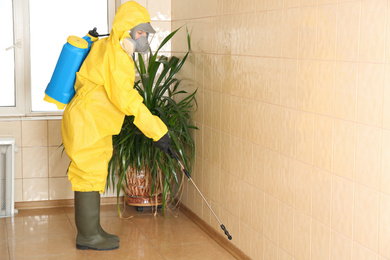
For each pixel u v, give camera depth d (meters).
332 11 2.51
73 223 4.37
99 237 3.79
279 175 3.04
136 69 4.72
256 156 3.32
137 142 4.29
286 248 2.99
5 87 4.74
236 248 3.64
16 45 4.69
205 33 4.07
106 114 3.55
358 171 2.37
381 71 2.21
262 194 3.25
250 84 3.36
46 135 4.70
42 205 4.77
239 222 3.59
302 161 2.81
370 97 2.28
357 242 2.39
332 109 2.54
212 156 4.02
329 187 2.58
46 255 3.66
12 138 4.44
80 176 3.64
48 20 4.78
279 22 2.98
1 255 3.65
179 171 4.64
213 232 4.03
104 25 4.92
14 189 4.67
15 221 4.39
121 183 4.61
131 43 3.40
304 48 2.75
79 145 3.55
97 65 3.43
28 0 4.71
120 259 3.60
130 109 3.42
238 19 3.50
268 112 3.14
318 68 2.64
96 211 3.76
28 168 4.70
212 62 3.96
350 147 2.42
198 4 4.20
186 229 4.24
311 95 2.70
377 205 2.26
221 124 3.83
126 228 4.24
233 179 3.67
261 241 3.29
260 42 3.21
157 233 4.13
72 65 3.55
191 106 4.34
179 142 4.33
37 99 4.83
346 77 2.43
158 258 3.63
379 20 2.21
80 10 4.84
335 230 2.54
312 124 2.71
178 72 4.70
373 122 2.27
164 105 4.68
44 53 4.80
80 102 3.52
